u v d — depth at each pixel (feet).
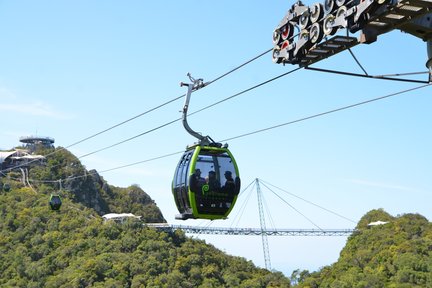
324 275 405.59
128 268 336.29
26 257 345.51
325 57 49.98
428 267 347.36
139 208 510.58
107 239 370.94
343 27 45.52
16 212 397.19
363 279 355.56
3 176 463.42
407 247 375.04
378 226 436.35
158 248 372.79
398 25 43.88
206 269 368.07
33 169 479.82
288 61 52.19
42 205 410.93
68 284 311.27
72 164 496.64
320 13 48.03
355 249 424.05
